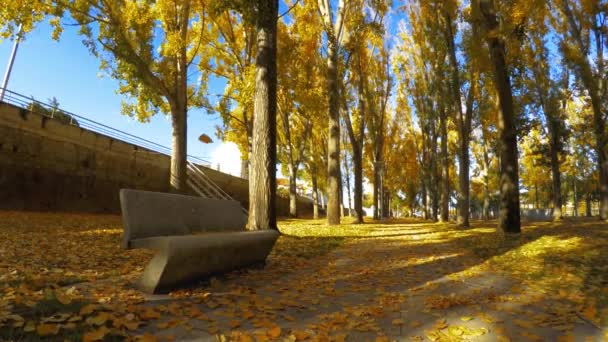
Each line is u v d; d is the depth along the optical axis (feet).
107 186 59.57
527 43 65.77
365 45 72.49
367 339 8.30
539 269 17.15
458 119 56.80
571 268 16.42
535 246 23.88
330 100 56.70
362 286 14.10
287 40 58.85
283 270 16.96
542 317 9.92
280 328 8.54
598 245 22.22
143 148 67.56
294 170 94.48
